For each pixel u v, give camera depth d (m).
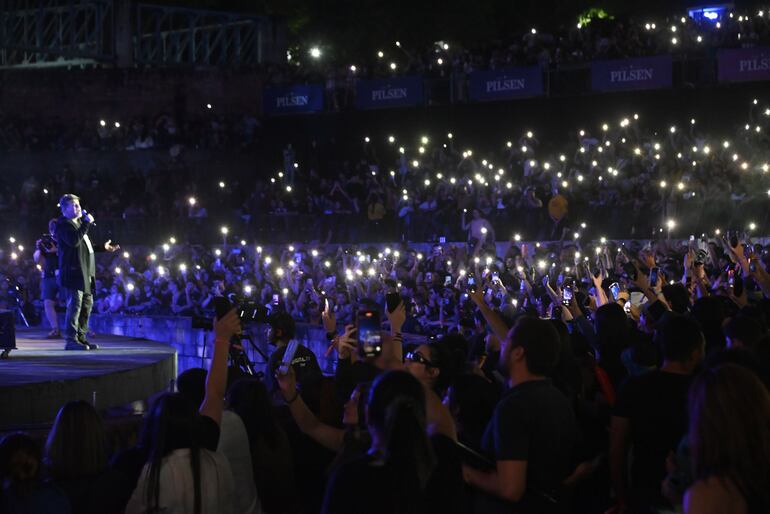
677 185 29.30
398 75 41.97
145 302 28.34
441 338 8.89
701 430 4.16
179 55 47.81
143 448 6.03
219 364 6.54
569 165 34.53
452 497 5.01
